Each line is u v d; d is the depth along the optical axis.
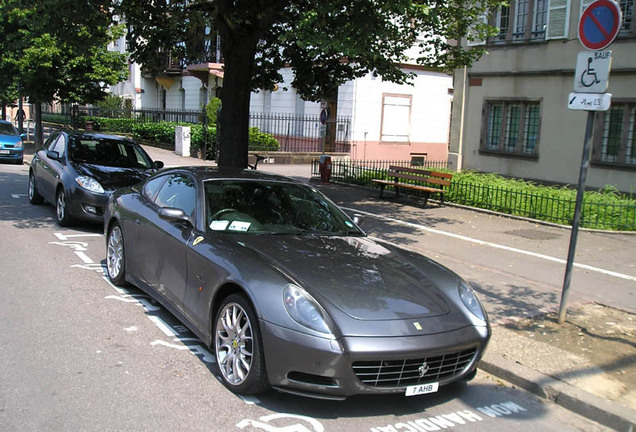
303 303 3.78
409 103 25.73
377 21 8.63
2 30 18.73
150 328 5.22
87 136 10.48
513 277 7.69
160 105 37.91
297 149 27.08
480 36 11.13
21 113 26.75
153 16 12.48
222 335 4.25
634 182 13.77
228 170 5.75
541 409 4.28
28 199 12.51
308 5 9.79
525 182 14.82
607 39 5.33
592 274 7.97
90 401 3.81
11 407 3.67
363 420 3.86
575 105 5.64
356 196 14.52
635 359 5.05
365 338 3.66
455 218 11.81
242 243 4.56
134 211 5.95
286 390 3.74
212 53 27.48
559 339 5.49
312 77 14.12
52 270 7.01
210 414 3.74
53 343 4.76
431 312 4.06
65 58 20.06
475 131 17.58
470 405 4.25
